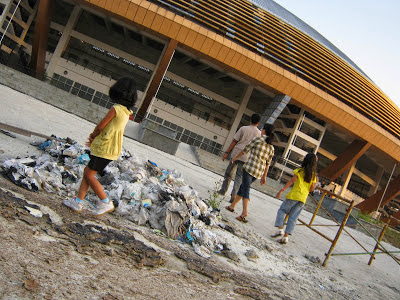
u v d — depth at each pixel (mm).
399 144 38781
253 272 4047
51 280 2068
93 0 31531
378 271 7121
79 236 2982
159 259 3135
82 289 2105
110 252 2881
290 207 6223
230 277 3500
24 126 7094
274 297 3381
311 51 39469
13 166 3963
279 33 38500
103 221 3641
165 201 4680
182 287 2752
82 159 5012
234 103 40156
